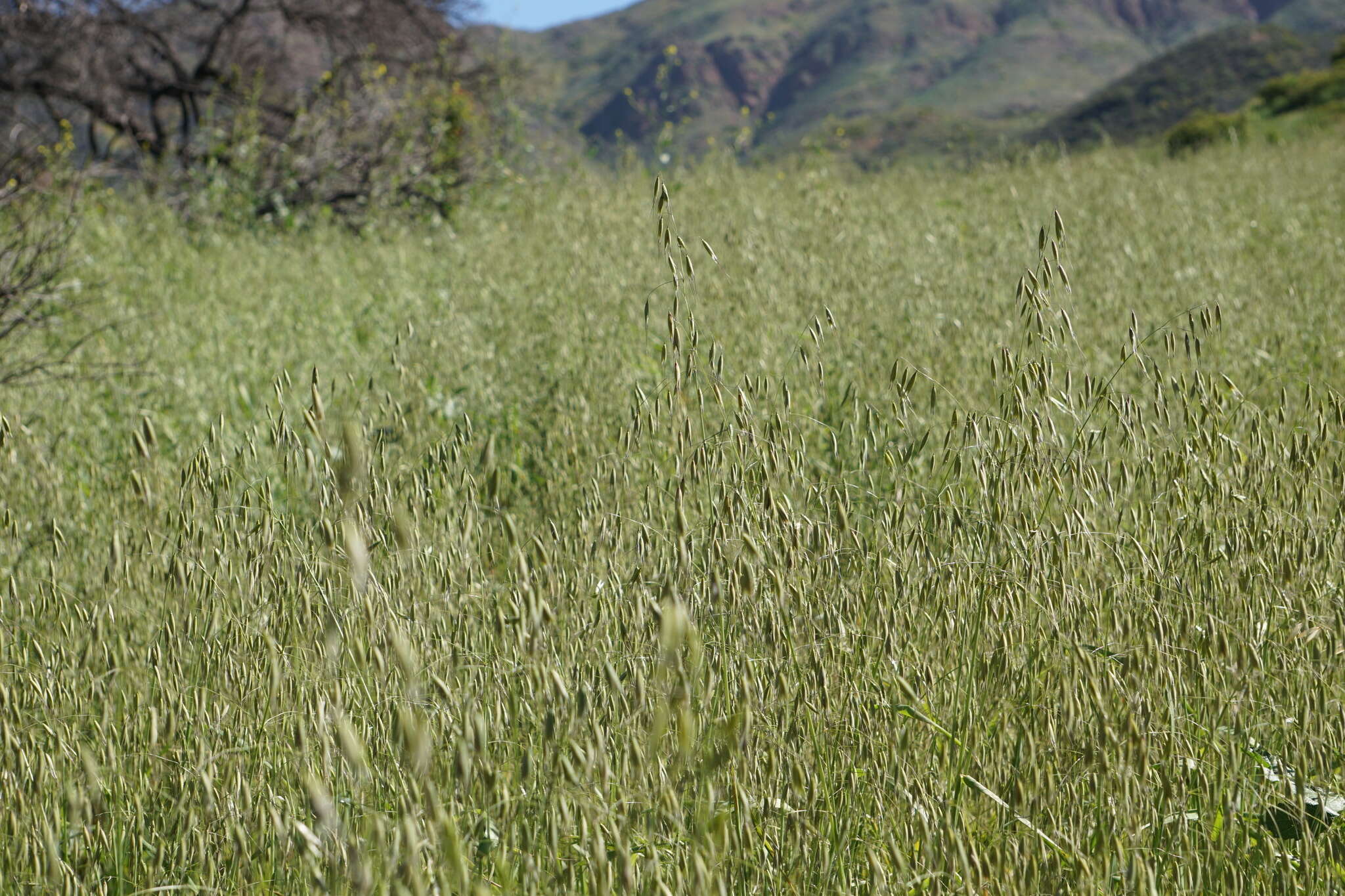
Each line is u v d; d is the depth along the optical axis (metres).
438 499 3.24
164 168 13.91
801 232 8.63
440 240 11.22
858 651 2.43
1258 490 2.83
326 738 1.98
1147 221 9.43
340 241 11.43
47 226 7.16
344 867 1.85
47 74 16.03
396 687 2.34
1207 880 2.12
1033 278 2.75
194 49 18.64
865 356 5.19
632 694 2.24
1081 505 2.81
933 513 2.82
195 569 2.53
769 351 5.08
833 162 14.16
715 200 11.09
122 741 2.37
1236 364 4.79
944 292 6.59
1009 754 2.30
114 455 4.77
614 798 2.28
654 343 5.55
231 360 6.28
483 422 4.76
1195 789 2.39
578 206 10.97
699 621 2.40
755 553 2.38
